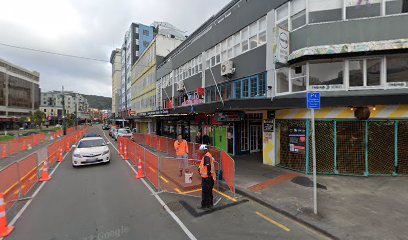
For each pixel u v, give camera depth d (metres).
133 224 5.37
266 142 11.27
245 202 6.69
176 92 24.23
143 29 60.97
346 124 9.12
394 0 8.53
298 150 9.69
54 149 13.89
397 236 4.59
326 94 9.23
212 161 6.43
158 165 8.02
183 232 4.98
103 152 12.18
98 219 5.64
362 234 4.68
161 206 6.44
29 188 8.18
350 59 9.01
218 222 5.44
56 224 5.40
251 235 4.84
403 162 8.85
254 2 12.46
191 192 7.61
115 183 8.74
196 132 18.86
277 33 9.63
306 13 9.44
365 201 6.38
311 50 8.87
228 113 12.35
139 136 23.88
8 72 70.38
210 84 17.19
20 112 77.31
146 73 37.12
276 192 7.21
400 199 6.50
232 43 14.56
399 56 8.64
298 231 5.00
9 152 17.16
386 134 8.90
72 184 8.65
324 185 7.80
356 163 9.04
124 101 68.44
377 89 8.76
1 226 4.96
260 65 12.09
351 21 8.76
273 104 8.84
